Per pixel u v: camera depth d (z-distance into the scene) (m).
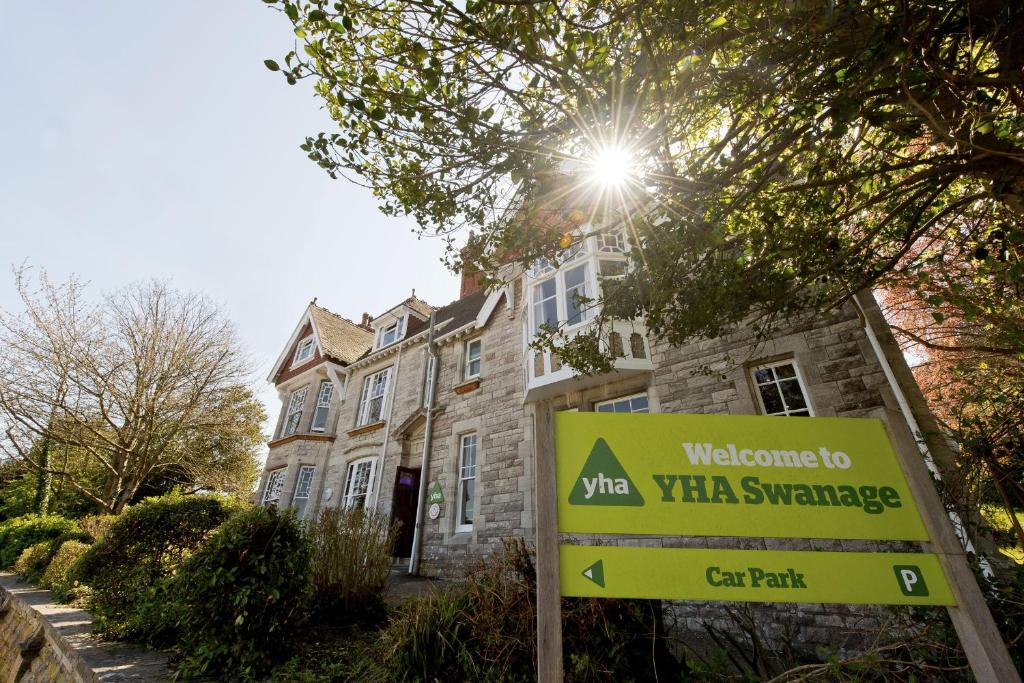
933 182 3.63
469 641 4.14
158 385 17.11
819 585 2.10
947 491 3.79
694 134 4.23
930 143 3.71
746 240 4.25
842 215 3.82
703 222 4.00
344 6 2.95
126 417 17.08
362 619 6.33
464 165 3.63
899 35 2.59
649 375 8.27
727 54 3.46
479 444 10.97
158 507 6.74
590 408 8.88
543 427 2.47
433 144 3.50
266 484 16.17
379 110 3.21
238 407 19.56
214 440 19.77
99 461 17.97
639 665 3.52
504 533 9.41
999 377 4.28
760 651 3.49
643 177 3.81
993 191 3.39
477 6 2.82
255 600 4.68
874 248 4.64
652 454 2.42
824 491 2.32
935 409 6.53
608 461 2.39
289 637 4.91
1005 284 4.24
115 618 5.75
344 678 4.55
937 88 2.94
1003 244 3.87
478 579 4.41
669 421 2.52
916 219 4.05
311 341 19.16
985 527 3.67
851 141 4.18
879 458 2.41
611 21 2.98
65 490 21.00
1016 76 2.85
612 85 3.22
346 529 6.84
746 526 2.24
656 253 4.34
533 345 5.45
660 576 2.13
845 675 2.95
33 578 10.77
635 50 3.25
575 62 3.08
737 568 2.15
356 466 14.30
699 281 4.34
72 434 16.41
